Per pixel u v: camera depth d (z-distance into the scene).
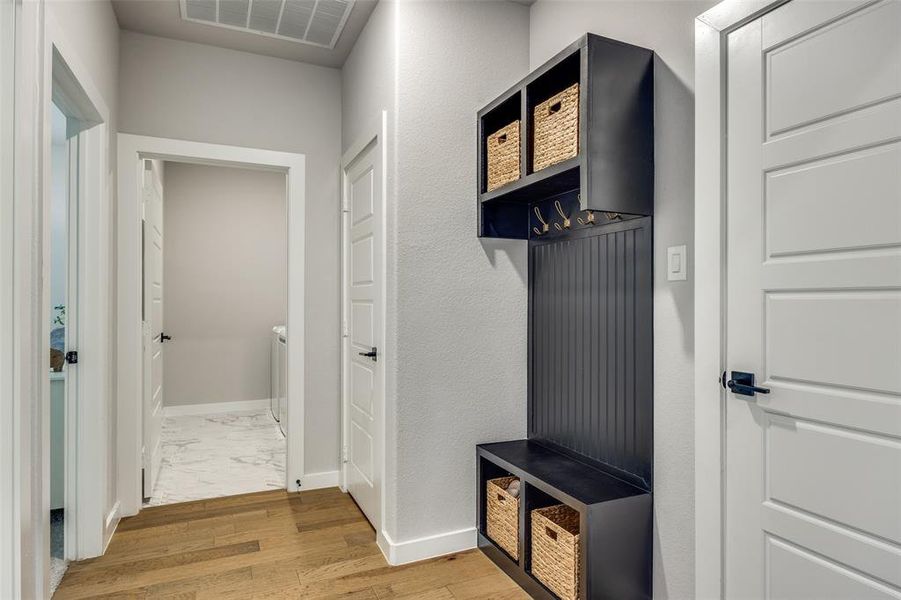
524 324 2.63
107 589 2.12
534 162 2.17
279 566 2.31
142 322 3.02
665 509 1.84
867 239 1.26
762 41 1.50
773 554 1.48
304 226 3.26
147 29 2.88
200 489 3.27
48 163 1.64
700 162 1.66
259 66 3.17
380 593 2.10
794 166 1.43
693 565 1.73
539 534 2.07
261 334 5.64
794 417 1.42
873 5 1.25
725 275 1.60
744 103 1.55
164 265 5.30
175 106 2.98
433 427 2.42
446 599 2.06
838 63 1.32
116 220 2.81
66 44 1.83
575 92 1.92
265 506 2.99
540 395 2.53
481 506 2.47
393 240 2.37
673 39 1.82
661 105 1.87
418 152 2.39
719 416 1.61
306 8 2.67
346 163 3.14
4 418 1.40
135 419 2.86
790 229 1.43
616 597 1.83
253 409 5.59
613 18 2.09
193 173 5.42
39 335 1.58
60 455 2.64
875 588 1.25
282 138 3.22
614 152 1.82
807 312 1.39
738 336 1.56
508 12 2.61
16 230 1.42
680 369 1.79
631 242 1.99
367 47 2.78
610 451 2.09
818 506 1.37
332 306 3.34
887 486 1.23
